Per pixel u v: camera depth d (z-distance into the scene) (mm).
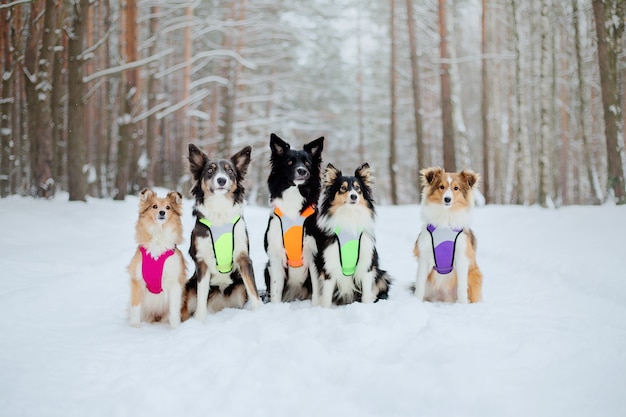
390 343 3738
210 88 28234
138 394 3018
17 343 4098
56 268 6910
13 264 6742
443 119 17391
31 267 6750
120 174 16031
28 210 10422
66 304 5477
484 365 3156
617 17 11805
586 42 22719
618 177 11602
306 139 35688
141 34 23938
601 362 3270
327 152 38406
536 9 22719
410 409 2713
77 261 7465
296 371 3279
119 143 16250
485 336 3859
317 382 3150
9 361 3639
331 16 32625
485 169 20312
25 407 2928
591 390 2854
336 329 3986
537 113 27906
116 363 3701
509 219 11945
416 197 34969
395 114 24766
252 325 4402
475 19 35875
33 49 12586
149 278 4852
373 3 31500
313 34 34688
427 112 34469
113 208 12734
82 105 12859
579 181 29234
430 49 27828
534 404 2689
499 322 4461
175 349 4062
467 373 2984
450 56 17609
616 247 7336
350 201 5363
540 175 16125
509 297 5785
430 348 3400
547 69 16172
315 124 34688
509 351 3473
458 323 4398
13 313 4891
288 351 3562
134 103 16859
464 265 5465
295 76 32562
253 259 8648
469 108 38219
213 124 27375
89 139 26156
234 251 5273
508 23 25734
